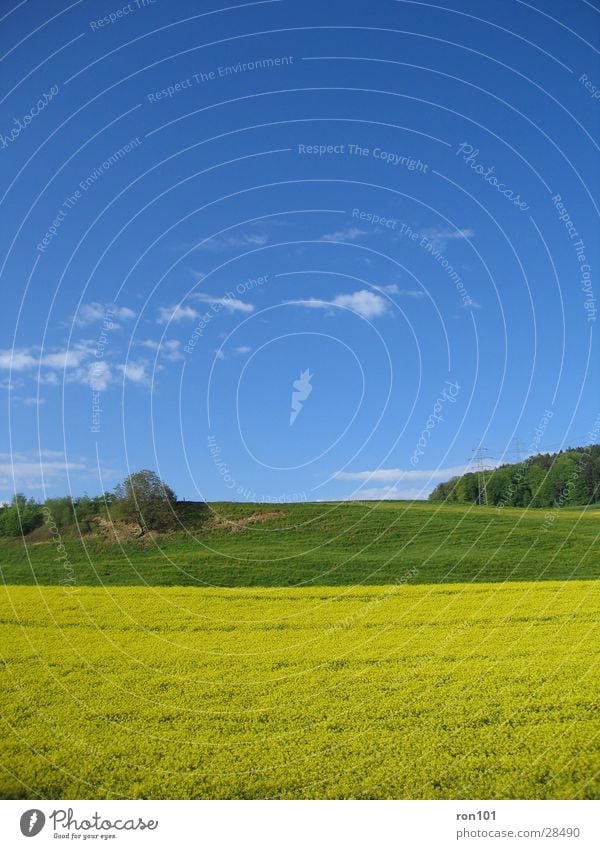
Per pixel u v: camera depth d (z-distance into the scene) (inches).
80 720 449.7
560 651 544.1
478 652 551.8
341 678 510.6
